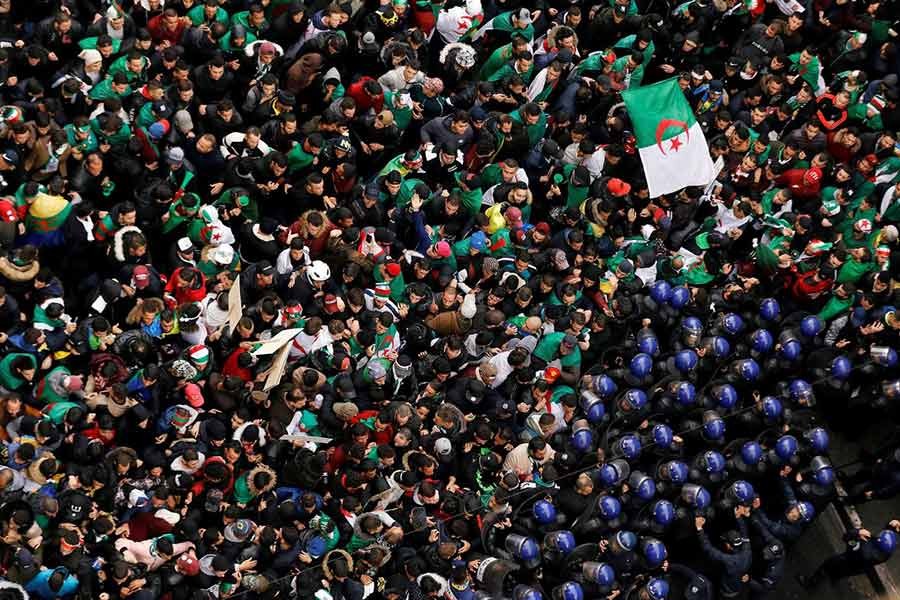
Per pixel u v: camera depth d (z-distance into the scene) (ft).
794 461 83.87
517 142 88.63
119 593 70.95
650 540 78.69
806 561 90.99
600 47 99.50
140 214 78.95
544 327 83.41
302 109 88.28
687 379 84.79
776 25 99.66
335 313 79.61
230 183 81.87
